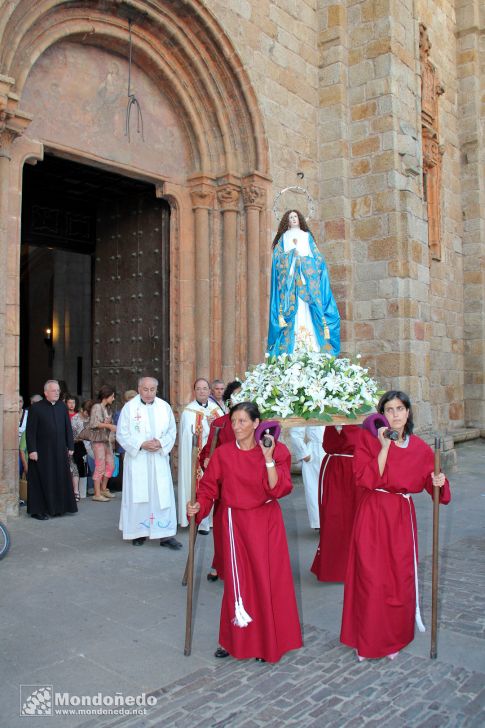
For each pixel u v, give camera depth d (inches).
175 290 407.5
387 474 155.4
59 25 331.9
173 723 125.7
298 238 358.6
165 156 398.0
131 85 379.9
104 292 456.4
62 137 340.5
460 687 140.5
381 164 453.1
